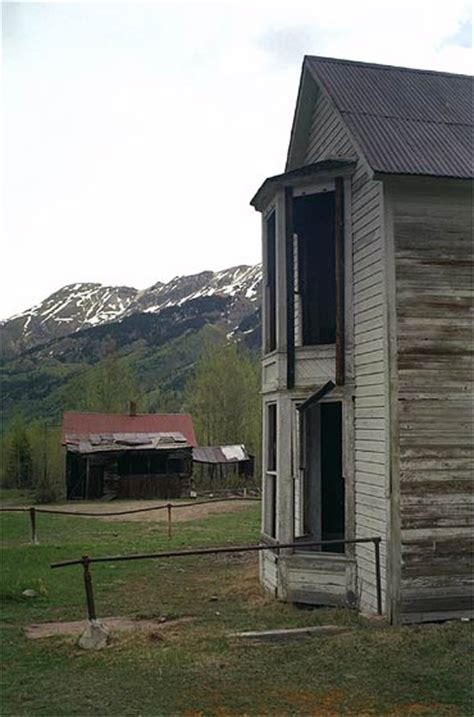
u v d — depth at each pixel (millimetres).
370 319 9398
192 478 38594
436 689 6285
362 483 9578
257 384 50281
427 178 8711
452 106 10875
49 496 35094
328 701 6031
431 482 8844
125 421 39438
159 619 9305
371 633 8039
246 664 6996
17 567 13461
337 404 12383
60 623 9219
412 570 8680
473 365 9109
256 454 45000
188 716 5738
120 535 19453
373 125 9797
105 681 6609
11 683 6656
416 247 9094
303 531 11773
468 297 9180
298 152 12758
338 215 10117
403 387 8891
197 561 14336
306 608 9930
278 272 10562
